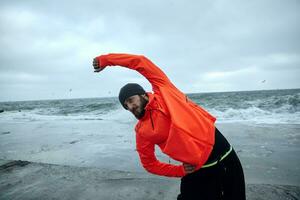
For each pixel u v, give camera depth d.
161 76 1.93
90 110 25.83
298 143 6.61
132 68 1.97
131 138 8.40
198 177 1.81
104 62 1.98
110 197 3.34
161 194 3.34
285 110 15.91
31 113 26.11
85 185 3.75
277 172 4.36
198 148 1.63
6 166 4.70
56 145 7.61
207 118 1.81
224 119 12.92
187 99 1.89
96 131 10.36
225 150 1.79
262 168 4.59
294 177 4.08
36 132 10.75
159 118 1.74
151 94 1.87
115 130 10.48
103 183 3.79
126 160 5.61
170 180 3.77
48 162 5.70
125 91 1.81
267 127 9.47
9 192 3.64
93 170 4.36
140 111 1.83
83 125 12.81
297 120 11.38
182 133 1.60
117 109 24.98
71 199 3.35
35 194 3.54
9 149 7.32
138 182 3.75
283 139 7.18
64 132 10.38
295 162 4.89
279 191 3.21
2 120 18.53
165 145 1.82
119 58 1.96
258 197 3.08
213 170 1.76
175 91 1.86
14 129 12.20
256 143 6.76
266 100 24.75
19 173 4.36
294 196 3.08
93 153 6.37
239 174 1.81
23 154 6.58
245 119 12.55
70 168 4.50
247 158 5.30
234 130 8.98
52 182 3.91
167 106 1.69
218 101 28.41
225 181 1.77
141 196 3.31
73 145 7.51
